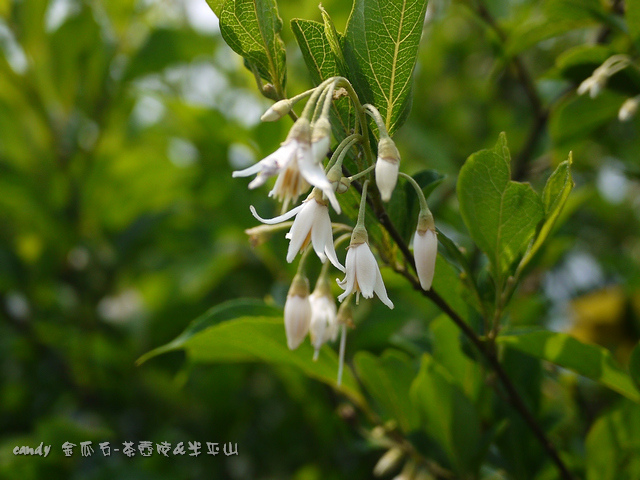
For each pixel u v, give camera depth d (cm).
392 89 159
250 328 219
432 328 246
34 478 323
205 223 429
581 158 453
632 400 216
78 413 383
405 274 181
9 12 393
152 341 412
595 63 259
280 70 166
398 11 151
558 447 245
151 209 434
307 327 179
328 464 370
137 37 436
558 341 191
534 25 281
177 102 370
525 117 473
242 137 373
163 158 411
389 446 252
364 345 316
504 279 182
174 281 407
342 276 311
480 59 545
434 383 221
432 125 498
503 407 239
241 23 160
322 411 359
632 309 394
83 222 421
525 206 167
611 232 512
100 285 420
